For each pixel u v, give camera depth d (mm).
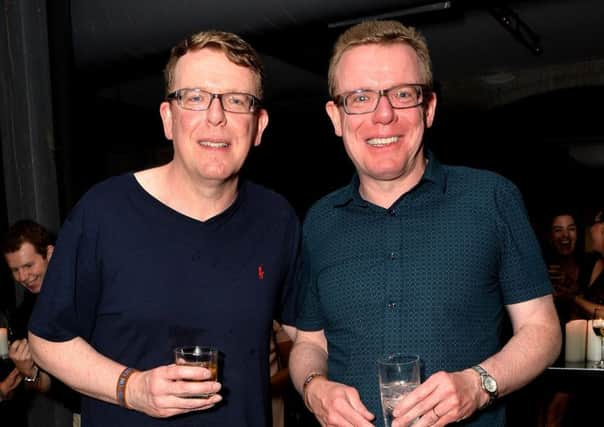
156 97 6898
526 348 1480
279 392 2979
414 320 1539
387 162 1546
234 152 1506
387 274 1576
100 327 1548
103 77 3629
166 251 1518
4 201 3254
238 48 1508
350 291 1608
